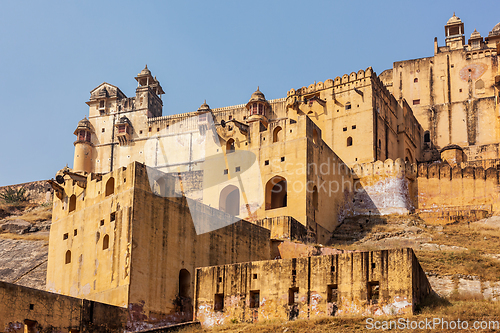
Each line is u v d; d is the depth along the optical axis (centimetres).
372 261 2508
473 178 5022
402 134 6147
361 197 5222
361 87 5662
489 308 2611
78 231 3578
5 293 2470
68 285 3503
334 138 5678
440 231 4662
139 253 3122
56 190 3875
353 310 2475
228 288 2722
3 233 5588
